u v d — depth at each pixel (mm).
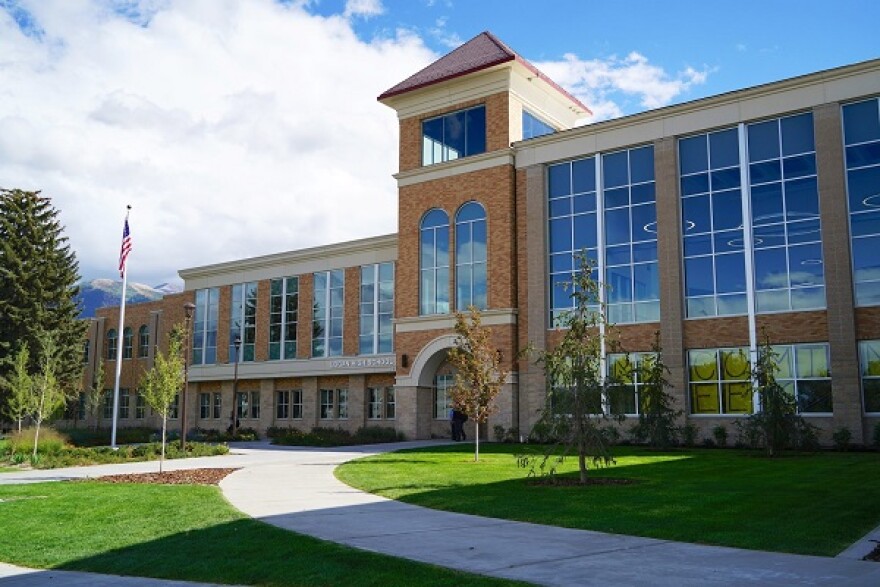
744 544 9812
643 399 26797
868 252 25547
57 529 12273
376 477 18469
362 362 42031
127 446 30828
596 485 16031
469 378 23469
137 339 57344
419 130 37219
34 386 30672
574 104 38125
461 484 16766
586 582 7805
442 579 8031
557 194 32812
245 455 27797
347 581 8242
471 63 35344
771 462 20578
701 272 28781
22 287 49562
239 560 9523
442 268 35562
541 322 32094
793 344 26531
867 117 26078
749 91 28016
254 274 48312
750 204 27938
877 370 24938
